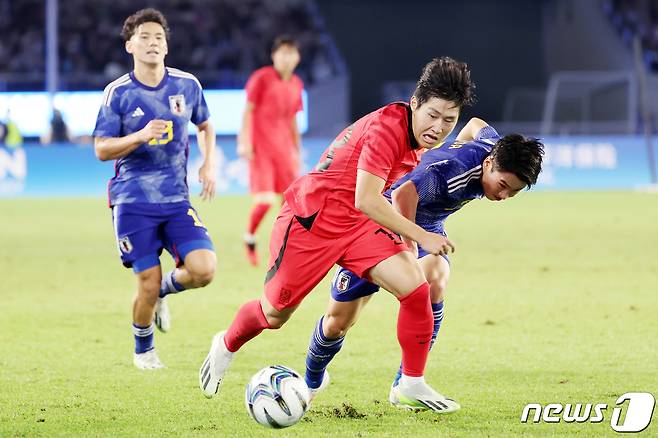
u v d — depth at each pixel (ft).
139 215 72.28
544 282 114.83
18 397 62.64
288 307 58.13
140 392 64.08
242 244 157.99
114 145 70.13
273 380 53.83
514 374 68.54
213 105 301.22
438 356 74.84
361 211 54.34
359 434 53.62
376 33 390.21
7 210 225.15
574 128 311.27
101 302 103.09
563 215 205.98
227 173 280.72
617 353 75.41
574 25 381.40
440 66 53.47
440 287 62.95
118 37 356.18
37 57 344.28
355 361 73.36
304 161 276.41
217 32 364.38
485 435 53.42
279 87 136.56
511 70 390.01
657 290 107.86
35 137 298.15
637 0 384.47
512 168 55.26
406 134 54.80
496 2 387.34
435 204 59.57
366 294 58.39
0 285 115.24
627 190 279.49
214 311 97.19
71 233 175.83
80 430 54.80
